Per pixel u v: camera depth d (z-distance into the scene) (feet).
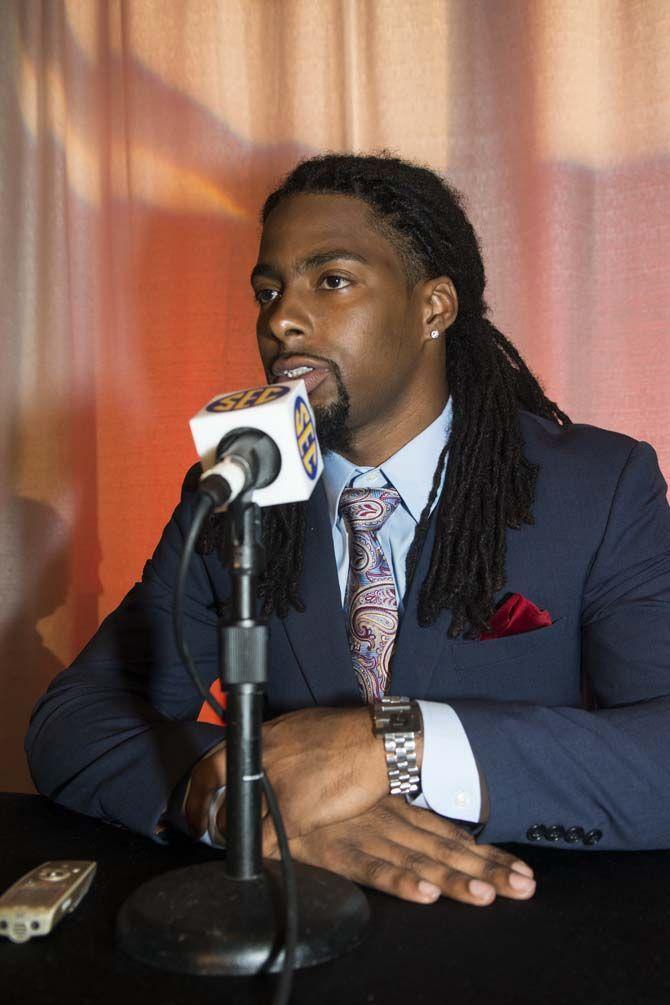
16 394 8.74
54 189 8.70
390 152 7.87
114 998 2.52
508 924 2.95
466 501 4.71
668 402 7.44
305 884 2.97
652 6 7.43
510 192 7.73
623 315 7.54
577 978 2.60
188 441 8.44
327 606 4.67
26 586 8.68
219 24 8.37
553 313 7.61
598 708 4.70
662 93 7.43
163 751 3.96
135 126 8.52
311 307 4.59
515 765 3.54
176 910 2.80
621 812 3.56
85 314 8.72
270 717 4.79
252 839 2.94
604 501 4.74
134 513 8.55
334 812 3.48
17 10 8.80
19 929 2.85
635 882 3.30
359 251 4.64
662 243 7.44
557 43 7.57
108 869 3.46
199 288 8.43
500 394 5.01
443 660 4.52
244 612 2.86
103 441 8.61
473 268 5.28
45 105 8.75
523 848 3.64
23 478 8.71
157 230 8.50
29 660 8.68
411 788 3.54
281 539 4.80
